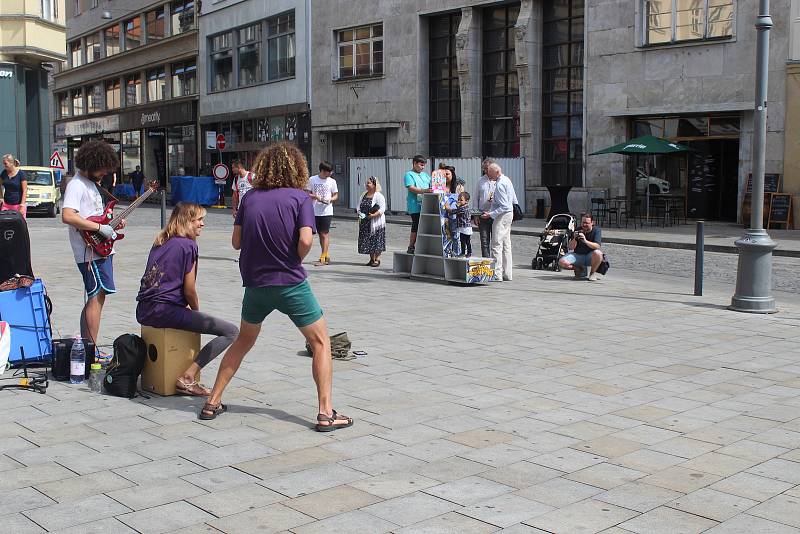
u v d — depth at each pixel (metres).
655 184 27.73
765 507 4.76
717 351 8.84
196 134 50.25
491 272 13.85
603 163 28.61
